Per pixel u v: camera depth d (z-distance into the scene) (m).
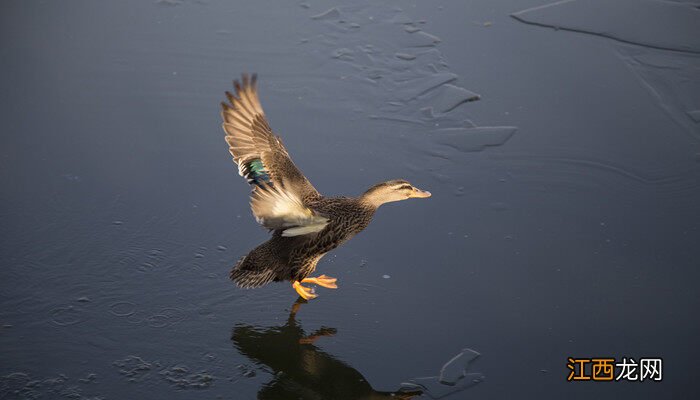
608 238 9.41
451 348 8.00
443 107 11.82
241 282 7.83
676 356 7.86
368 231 9.62
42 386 7.40
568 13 13.70
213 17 13.42
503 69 12.52
